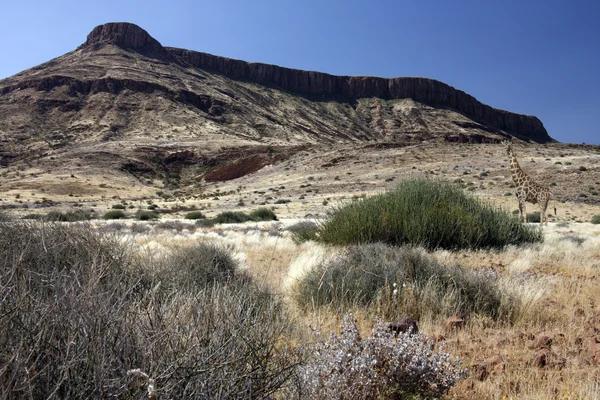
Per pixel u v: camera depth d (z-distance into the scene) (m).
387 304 5.23
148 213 45.88
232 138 171.50
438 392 2.97
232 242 14.65
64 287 2.43
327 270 5.98
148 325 2.50
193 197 82.25
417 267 6.18
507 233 12.98
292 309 5.08
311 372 2.65
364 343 3.04
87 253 4.43
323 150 105.88
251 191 80.38
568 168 61.59
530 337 4.40
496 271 7.52
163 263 5.82
